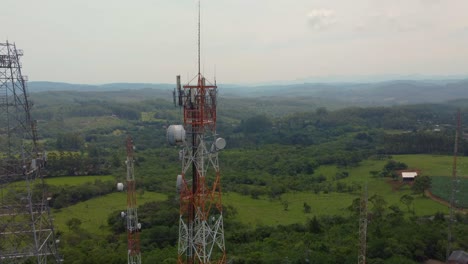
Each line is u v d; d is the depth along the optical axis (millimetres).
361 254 57031
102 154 164625
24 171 41969
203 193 36656
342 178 133500
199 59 36062
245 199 110438
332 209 99250
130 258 54438
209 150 37781
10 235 44344
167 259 60594
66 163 129375
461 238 69812
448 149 162125
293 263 60875
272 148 189625
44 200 44906
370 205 95312
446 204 99938
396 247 64875
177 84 35875
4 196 46312
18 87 41969
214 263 44312
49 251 45812
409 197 99000
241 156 169875
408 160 151250
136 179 122188
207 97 36156
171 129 34938
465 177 123562
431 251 66438
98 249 67312
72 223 82312
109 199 106438
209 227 40188
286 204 102812
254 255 63031
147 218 82812
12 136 43500
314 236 74875
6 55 40781
